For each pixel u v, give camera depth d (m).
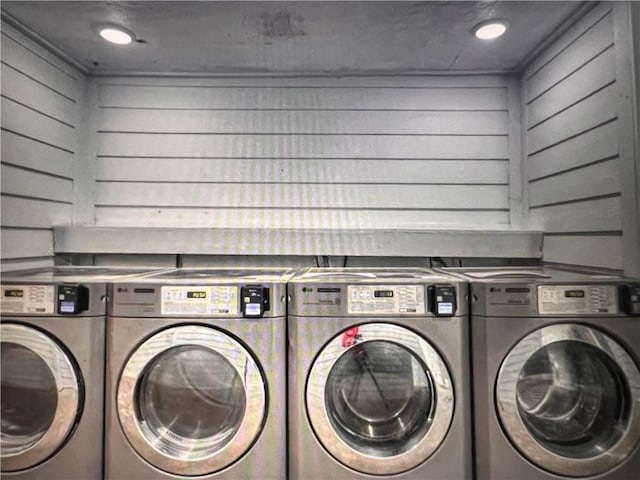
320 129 2.43
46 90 2.12
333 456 1.46
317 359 1.49
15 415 1.57
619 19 1.61
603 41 1.71
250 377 1.47
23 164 1.98
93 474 1.49
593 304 1.47
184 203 2.42
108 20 1.89
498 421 1.46
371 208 2.42
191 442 1.53
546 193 2.16
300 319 1.50
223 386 1.58
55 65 2.19
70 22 1.90
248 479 1.47
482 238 2.21
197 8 1.80
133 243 2.25
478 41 2.08
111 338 1.52
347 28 1.96
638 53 1.54
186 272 2.02
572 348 1.58
